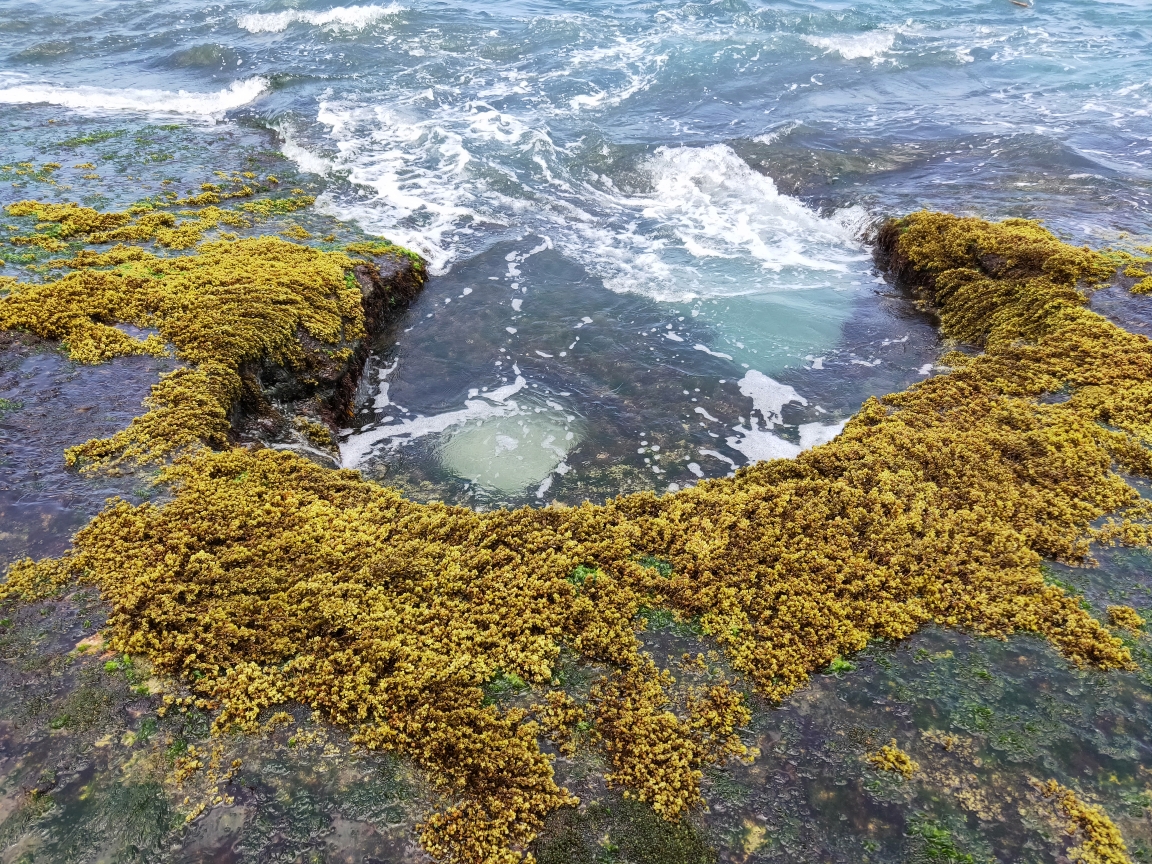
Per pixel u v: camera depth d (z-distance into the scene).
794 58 27.58
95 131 21.00
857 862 5.89
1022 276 14.08
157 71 26.95
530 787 6.33
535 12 33.12
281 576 7.98
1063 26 30.69
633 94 25.08
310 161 20.03
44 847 5.74
